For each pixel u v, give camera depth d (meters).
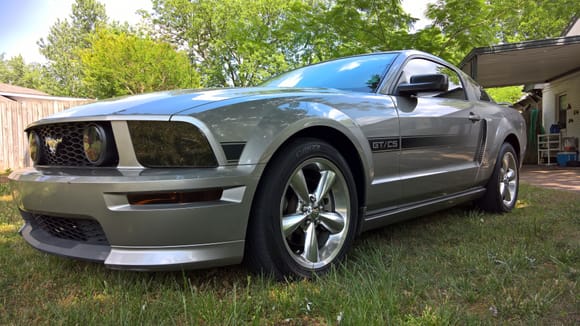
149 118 1.87
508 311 1.79
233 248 1.94
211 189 1.84
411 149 2.84
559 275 2.22
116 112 1.94
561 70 11.44
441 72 3.53
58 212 1.96
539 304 1.83
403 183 2.78
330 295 1.91
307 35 10.91
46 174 2.05
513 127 4.35
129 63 26.08
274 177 2.05
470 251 2.68
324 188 2.32
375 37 9.43
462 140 3.42
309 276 2.19
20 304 1.94
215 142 1.88
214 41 30.00
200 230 1.85
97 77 26.83
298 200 2.23
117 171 1.88
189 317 1.73
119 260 1.84
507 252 2.63
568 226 3.39
